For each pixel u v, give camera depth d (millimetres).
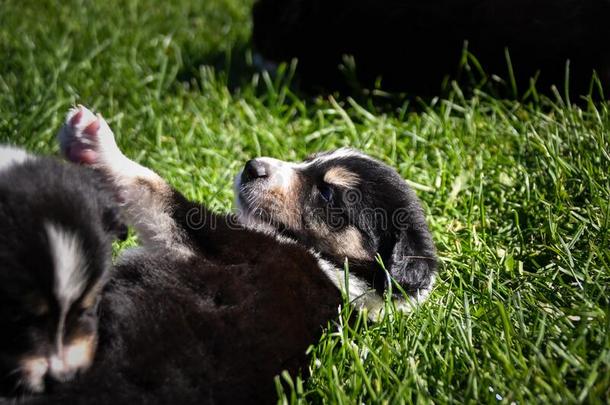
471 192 1005
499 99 1131
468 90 1153
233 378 794
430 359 829
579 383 802
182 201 903
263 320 825
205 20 1377
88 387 771
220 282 845
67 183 788
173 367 789
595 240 917
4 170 785
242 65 1260
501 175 1020
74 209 774
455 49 1148
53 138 1048
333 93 1202
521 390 795
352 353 824
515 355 822
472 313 872
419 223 929
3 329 757
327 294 876
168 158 1052
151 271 851
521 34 1121
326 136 1092
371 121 1107
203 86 1174
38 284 755
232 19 1390
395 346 845
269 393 802
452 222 991
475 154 1047
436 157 1050
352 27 1175
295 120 1141
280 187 945
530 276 906
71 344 771
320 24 1189
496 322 858
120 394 772
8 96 1106
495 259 927
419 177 1029
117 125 1079
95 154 893
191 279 845
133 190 895
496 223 984
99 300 805
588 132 1020
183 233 890
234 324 816
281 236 921
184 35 1312
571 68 1118
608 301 853
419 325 859
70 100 1112
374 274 926
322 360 827
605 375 796
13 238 756
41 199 770
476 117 1087
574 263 904
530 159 1024
